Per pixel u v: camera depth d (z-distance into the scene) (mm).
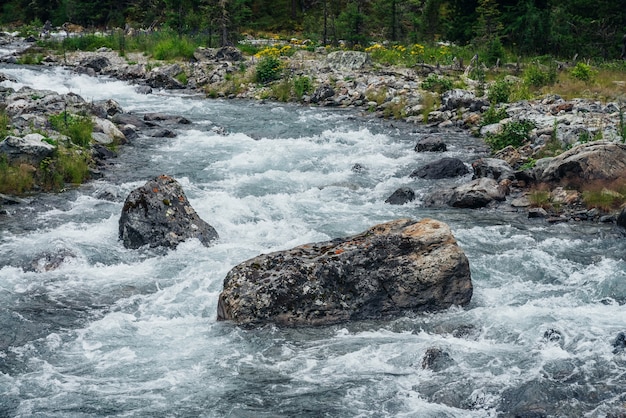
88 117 22000
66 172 17422
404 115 26844
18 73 36250
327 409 7844
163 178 13609
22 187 16344
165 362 8938
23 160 17141
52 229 13820
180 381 8477
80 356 9094
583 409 7613
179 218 13180
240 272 10414
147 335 9711
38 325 9914
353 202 16359
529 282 11523
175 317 10367
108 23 61656
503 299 10828
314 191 17078
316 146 21891
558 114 23922
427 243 10594
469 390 8086
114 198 16141
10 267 11875
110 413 7781
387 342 9430
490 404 7828
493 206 15828
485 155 20641
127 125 22938
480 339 9492
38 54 43812
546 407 7660
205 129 24375
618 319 9883
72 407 7895
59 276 11656
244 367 8820
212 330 9867
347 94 31000
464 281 10508
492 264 12188
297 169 19297
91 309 10523
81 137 19938
